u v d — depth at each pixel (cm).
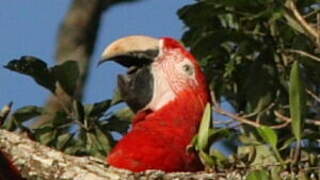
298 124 988
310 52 1213
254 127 1186
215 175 1001
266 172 962
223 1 1219
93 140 1205
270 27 1228
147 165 1179
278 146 1135
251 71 1238
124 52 1266
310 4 1214
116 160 1181
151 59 1266
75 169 997
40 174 998
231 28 1243
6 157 965
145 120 1235
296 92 984
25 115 1191
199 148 1025
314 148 1173
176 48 1270
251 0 1219
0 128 1033
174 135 1202
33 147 1005
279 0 1194
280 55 1238
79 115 1203
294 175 991
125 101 1259
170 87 1250
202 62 1284
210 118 1041
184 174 1002
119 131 1218
